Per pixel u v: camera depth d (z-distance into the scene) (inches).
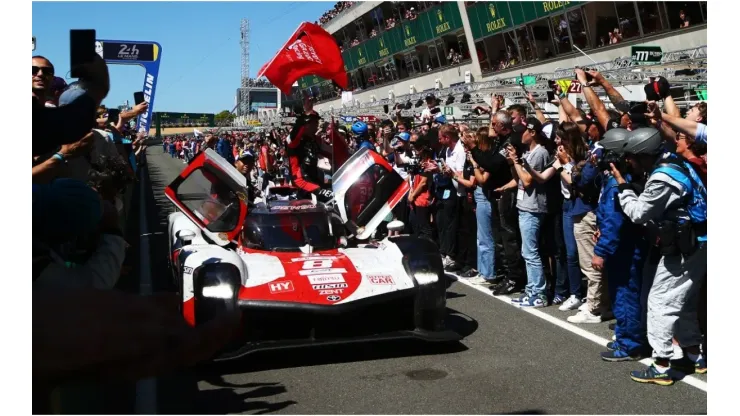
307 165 317.7
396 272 217.0
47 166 141.8
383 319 216.4
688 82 362.6
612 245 192.4
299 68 312.0
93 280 117.4
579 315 245.0
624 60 364.5
